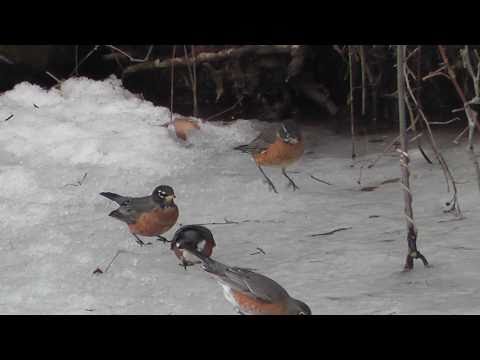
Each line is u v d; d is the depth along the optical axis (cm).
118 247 956
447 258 885
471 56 1375
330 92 1546
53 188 1143
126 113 1418
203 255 777
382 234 976
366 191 1154
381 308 761
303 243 958
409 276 844
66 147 1269
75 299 805
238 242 967
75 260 911
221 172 1239
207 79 1569
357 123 1490
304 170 1250
